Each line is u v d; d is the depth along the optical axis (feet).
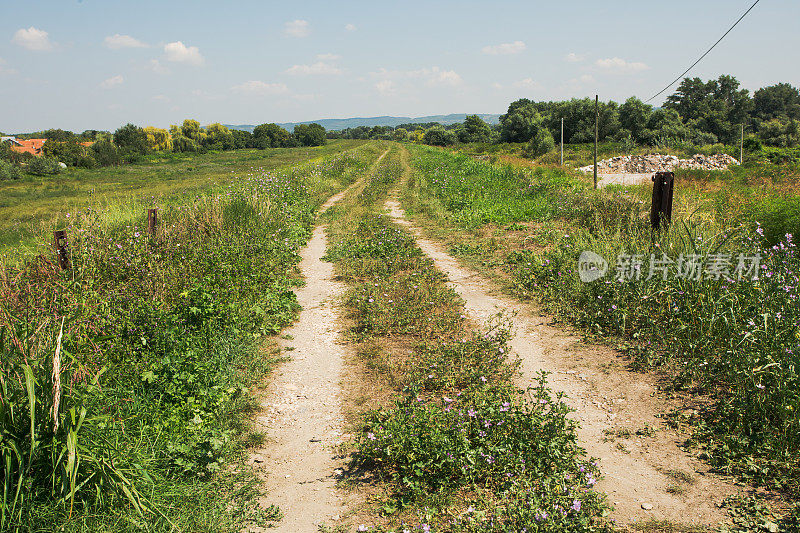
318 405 16.01
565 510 10.47
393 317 22.45
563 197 47.80
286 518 11.02
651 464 12.18
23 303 17.57
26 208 77.00
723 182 71.82
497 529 10.13
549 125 225.76
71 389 11.29
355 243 37.68
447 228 42.98
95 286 23.15
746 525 9.91
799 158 146.20
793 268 20.20
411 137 424.05
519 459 11.94
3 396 10.21
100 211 38.65
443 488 11.51
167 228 31.65
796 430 12.03
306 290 28.30
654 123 209.56
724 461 11.97
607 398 15.42
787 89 352.49
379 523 10.72
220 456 12.92
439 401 15.44
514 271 29.35
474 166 84.69
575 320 21.48
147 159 232.53
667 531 9.92
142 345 17.33
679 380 15.83
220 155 255.50
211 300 21.39
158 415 13.75
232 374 17.24
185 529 10.39
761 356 14.42
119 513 10.39
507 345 19.48
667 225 26.40
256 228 36.81
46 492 10.27
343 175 88.22
